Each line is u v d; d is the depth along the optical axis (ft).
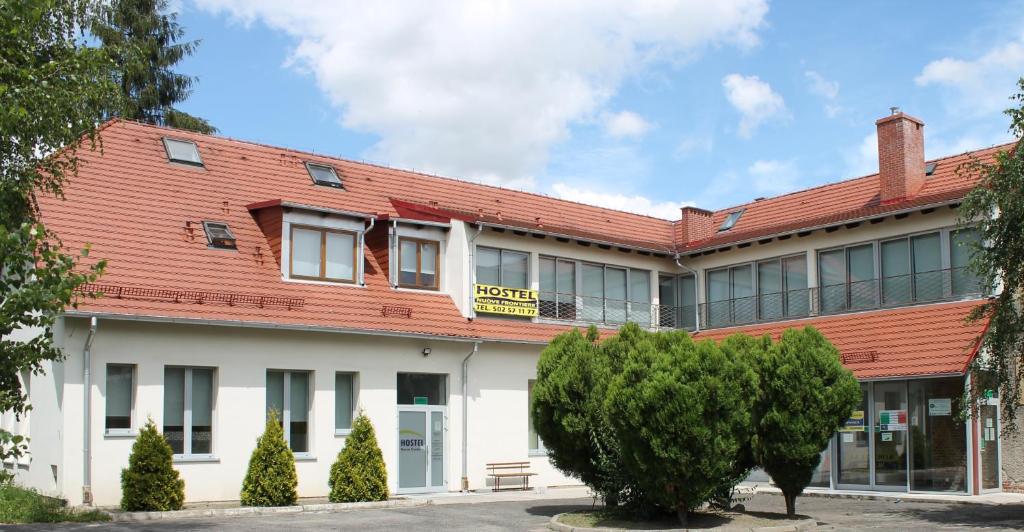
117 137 77.61
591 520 54.39
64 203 68.44
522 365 86.17
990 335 57.72
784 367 54.60
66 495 60.29
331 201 84.28
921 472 72.69
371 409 75.10
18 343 34.96
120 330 63.57
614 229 105.70
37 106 41.83
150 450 59.77
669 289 104.12
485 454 82.28
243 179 81.15
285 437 71.10
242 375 68.74
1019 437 72.74
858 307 85.66
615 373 57.26
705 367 49.83
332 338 73.61
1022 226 54.34
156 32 135.44
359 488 66.85
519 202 100.83
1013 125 55.21
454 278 83.92
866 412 76.89
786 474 55.47
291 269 74.84
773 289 94.07
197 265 70.18
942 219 79.56
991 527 52.49
